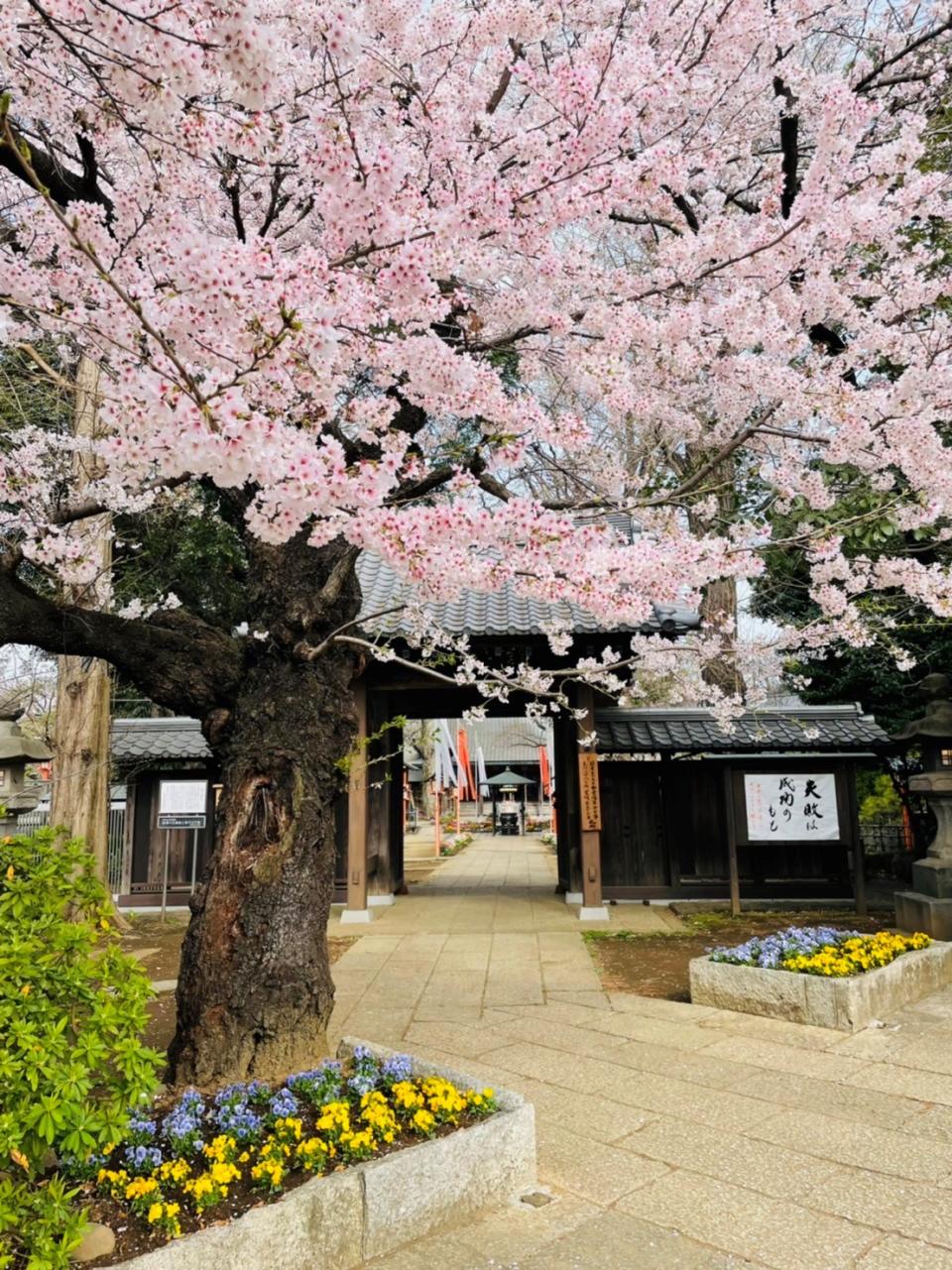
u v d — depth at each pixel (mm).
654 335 4461
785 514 6836
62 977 2820
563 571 3115
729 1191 3199
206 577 11453
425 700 12445
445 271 3418
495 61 4781
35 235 3775
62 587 5359
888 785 13781
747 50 5684
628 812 11156
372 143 3330
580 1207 3100
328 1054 4180
